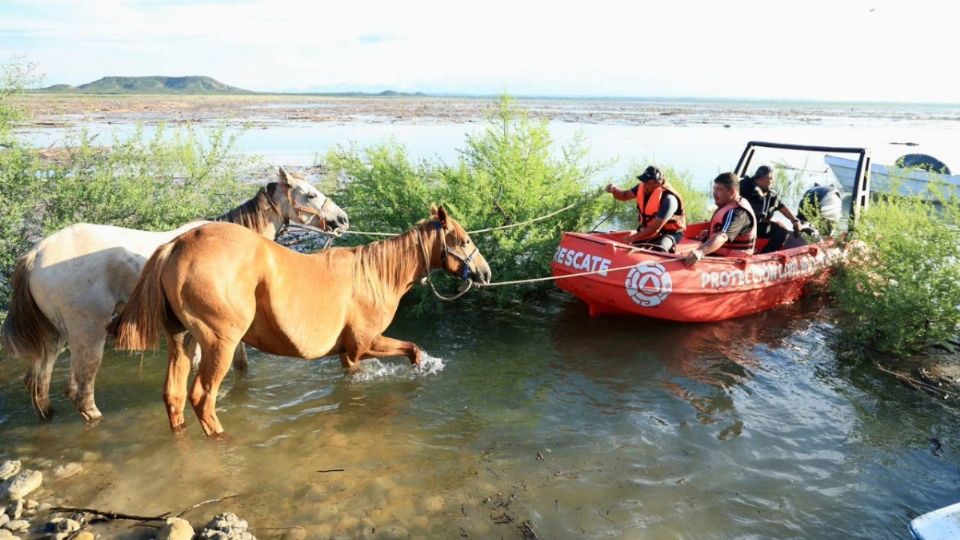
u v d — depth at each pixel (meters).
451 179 9.99
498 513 4.77
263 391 6.64
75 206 8.40
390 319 6.45
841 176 17.97
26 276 5.45
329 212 7.50
